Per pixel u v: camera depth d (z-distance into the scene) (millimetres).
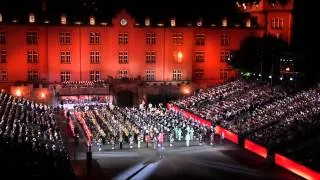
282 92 77375
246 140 61219
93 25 99062
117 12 100750
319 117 61156
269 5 106562
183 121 74250
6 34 94812
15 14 96438
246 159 56031
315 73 88812
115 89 96938
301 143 54844
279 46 94375
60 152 50688
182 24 104062
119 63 101500
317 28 97812
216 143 64750
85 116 79750
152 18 104188
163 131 68188
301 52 92438
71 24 97875
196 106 86375
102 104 94250
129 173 50219
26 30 95812
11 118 66688
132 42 101688
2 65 95312
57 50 97875
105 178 48344
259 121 66938
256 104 76125
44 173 41250
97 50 100125
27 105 80750
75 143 62625
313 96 70250
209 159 56156
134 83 98125
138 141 62500
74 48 98812
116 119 76000
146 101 98875
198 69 106000
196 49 105438
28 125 63375
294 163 49531
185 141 66000
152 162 54812
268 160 54469
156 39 102938
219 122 72625
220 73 107188
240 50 96312
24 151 47000
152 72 103438
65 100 94875
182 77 104938
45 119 72062
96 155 57969
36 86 93562
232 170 51250
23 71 96500
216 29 105812
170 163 54438
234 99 83000
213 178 48438
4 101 79438
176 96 101938
